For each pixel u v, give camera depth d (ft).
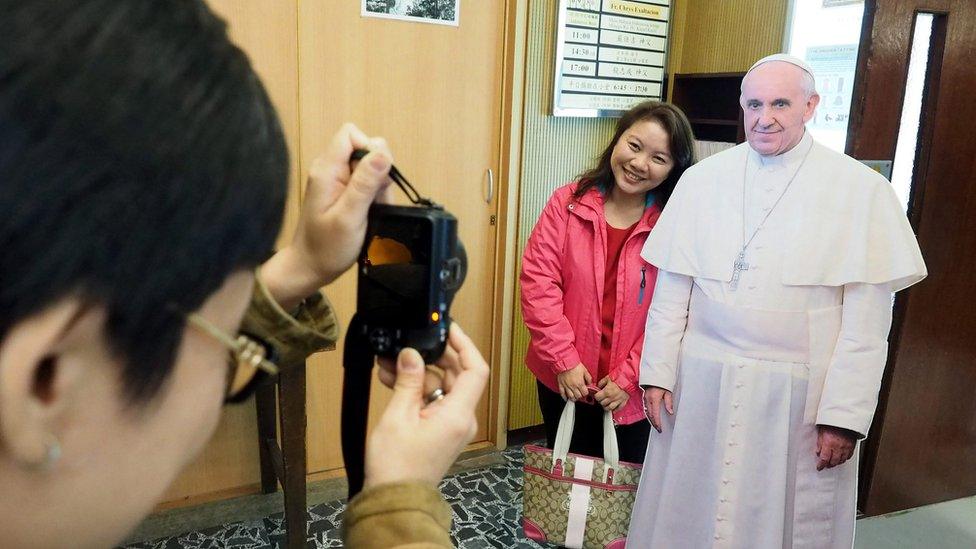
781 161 5.46
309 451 8.46
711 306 5.67
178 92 1.01
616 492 6.14
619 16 8.79
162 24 1.04
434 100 8.02
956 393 8.17
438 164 8.23
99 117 0.93
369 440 1.78
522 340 9.32
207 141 1.04
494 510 8.12
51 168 0.89
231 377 1.38
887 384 7.78
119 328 0.99
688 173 6.07
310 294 2.15
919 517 8.26
